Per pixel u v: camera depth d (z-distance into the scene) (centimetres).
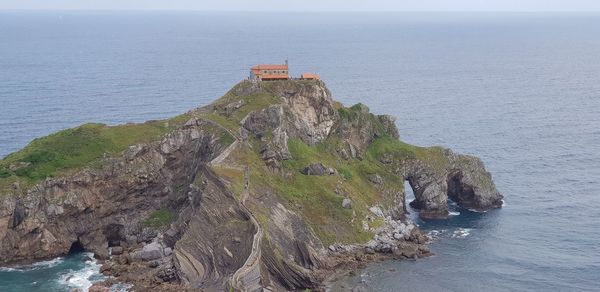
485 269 13962
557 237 15650
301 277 13125
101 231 15700
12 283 13362
